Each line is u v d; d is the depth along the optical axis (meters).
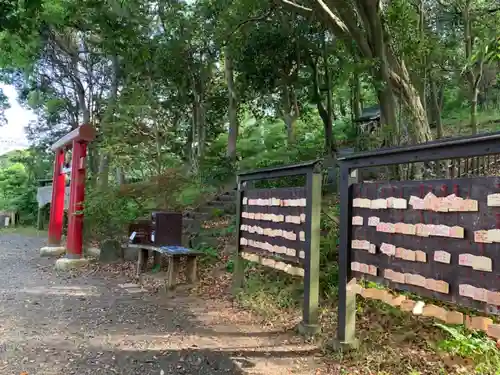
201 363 3.01
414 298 3.64
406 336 3.23
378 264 2.85
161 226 6.14
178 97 14.48
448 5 10.98
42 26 13.94
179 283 5.56
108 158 13.08
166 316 4.27
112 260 7.60
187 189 10.84
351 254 3.13
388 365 2.85
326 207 6.67
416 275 2.53
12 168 19.45
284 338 3.53
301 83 12.40
